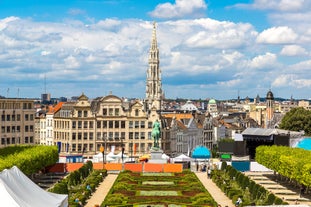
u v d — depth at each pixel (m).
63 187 126.25
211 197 134.50
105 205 118.19
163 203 127.19
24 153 162.25
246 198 130.38
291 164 144.50
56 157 192.62
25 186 86.69
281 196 141.75
